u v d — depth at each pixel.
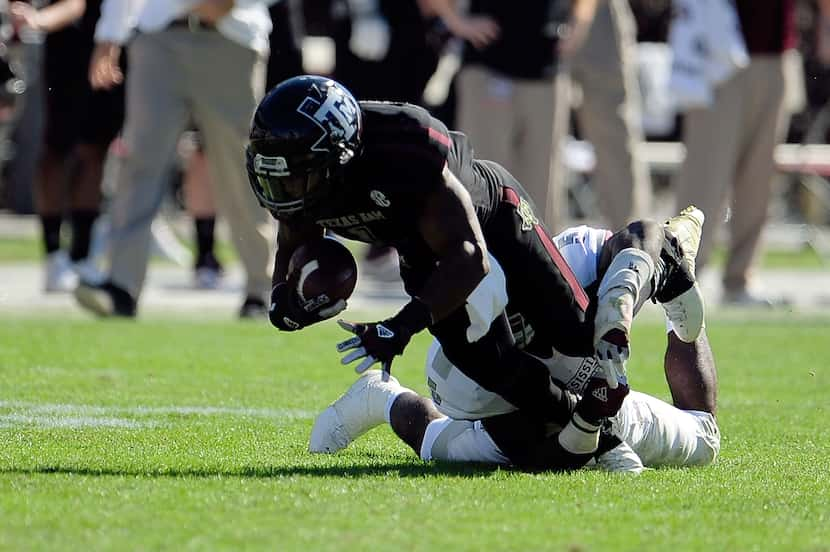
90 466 15.63
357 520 13.07
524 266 15.40
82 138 36.97
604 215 38.81
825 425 20.89
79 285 32.00
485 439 16.22
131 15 31.41
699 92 35.91
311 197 14.49
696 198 36.53
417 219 14.47
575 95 38.41
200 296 39.03
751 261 37.75
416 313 13.98
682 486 15.12
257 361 26.62
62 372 24.41
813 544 12.74
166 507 13.43
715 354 29.14
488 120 35.47
